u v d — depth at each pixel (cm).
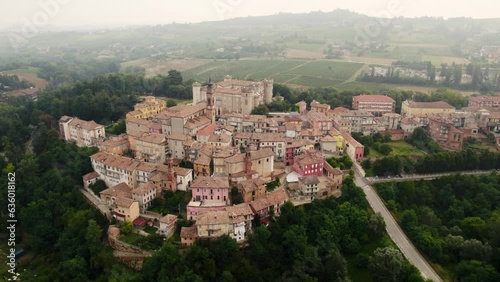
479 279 15550
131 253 17200
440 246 17288
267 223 18050
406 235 18688
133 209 18388
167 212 18925
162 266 15650
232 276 15512
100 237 18212
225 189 18175
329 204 19550
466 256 17125
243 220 16725
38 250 19788
